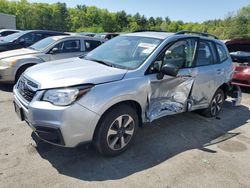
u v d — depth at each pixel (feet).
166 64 13.04
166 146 13.48
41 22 266.16
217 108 18.49
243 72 24.68
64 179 10.29
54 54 24.21
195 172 11.32
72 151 12.27
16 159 11.38
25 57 22.68
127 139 12.42
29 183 9.90
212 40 17.28
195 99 15.74
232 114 19.48
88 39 26.84
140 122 12.94
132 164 11.61
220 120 17.97
